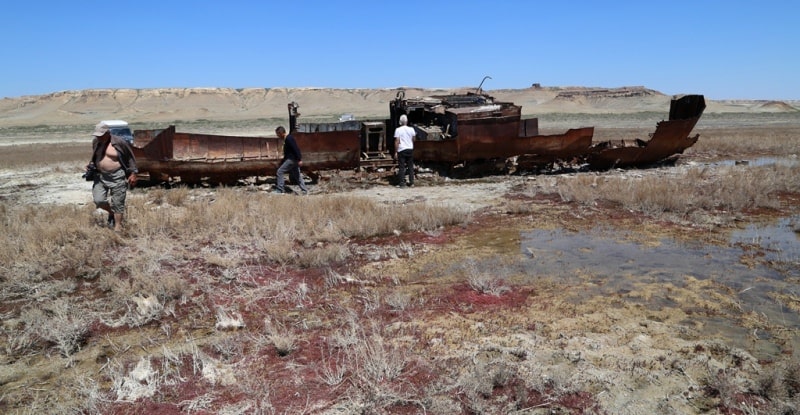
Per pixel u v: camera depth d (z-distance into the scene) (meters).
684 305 5.26
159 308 5.38
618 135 29.25
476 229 8.69
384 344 4.49
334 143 13.36
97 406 3.71
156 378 4.05
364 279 6.26
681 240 7.75
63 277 6.46
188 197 11.55
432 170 14.55
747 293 5.56
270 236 7.99
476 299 5.51
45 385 4.05
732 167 14.50
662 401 3.62
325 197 10.61
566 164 15.73
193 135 14.00
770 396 3.64
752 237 7.86
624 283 5.92
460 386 3.82
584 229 8.54
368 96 163.50
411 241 8.00
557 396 3.70
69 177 15.84
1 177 16.38
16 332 4.95
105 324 5.11
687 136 15.59
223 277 6.34
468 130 13.53
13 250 7.10
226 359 4.35
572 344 4.42
